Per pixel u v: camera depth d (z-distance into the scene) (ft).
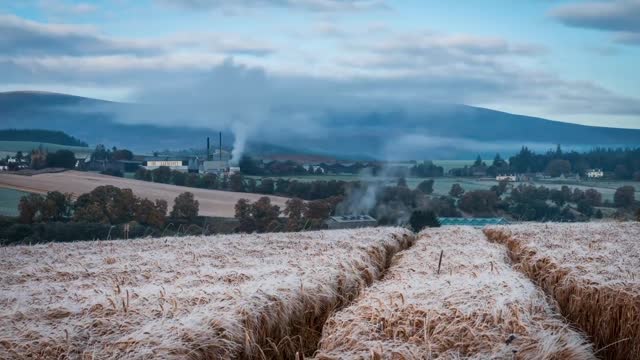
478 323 19.80
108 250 46.73
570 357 18.28
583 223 66.23
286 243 48.52
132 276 32.32
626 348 25.25
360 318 21.25
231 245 47.60
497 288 24.25
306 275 29.40
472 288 24.09
